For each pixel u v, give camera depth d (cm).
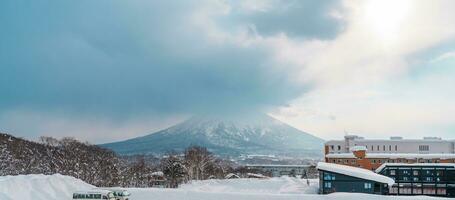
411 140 18600
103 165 15338
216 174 18562
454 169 11581
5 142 15588
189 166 16975
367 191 10125
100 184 13025
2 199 6244
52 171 13788
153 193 7881
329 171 10375
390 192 11819
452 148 18288
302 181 14825
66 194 7394
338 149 19250
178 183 14500
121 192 7162
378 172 12012
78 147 18588
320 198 7556
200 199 7669
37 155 15550
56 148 18138
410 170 11831
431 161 14300
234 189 12762
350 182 10238
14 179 7356
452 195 11519
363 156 14900
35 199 6819
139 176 15188
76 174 13338
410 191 11756
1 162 13162
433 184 11669
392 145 18712
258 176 19575
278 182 14138
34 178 7769
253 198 7662
